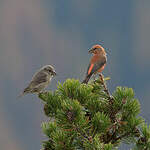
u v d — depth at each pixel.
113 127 5.81
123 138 5.84
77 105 5.40
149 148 5.69
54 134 5.61
